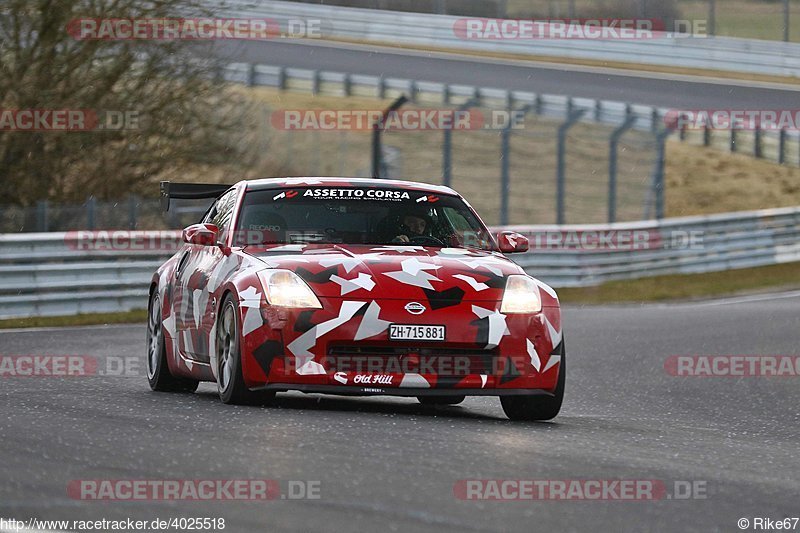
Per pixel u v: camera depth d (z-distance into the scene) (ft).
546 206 286.66
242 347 64.03
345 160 285.23
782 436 64.90
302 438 52.21
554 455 50.55
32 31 195.62
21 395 70.74
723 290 207.21
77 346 110.01
